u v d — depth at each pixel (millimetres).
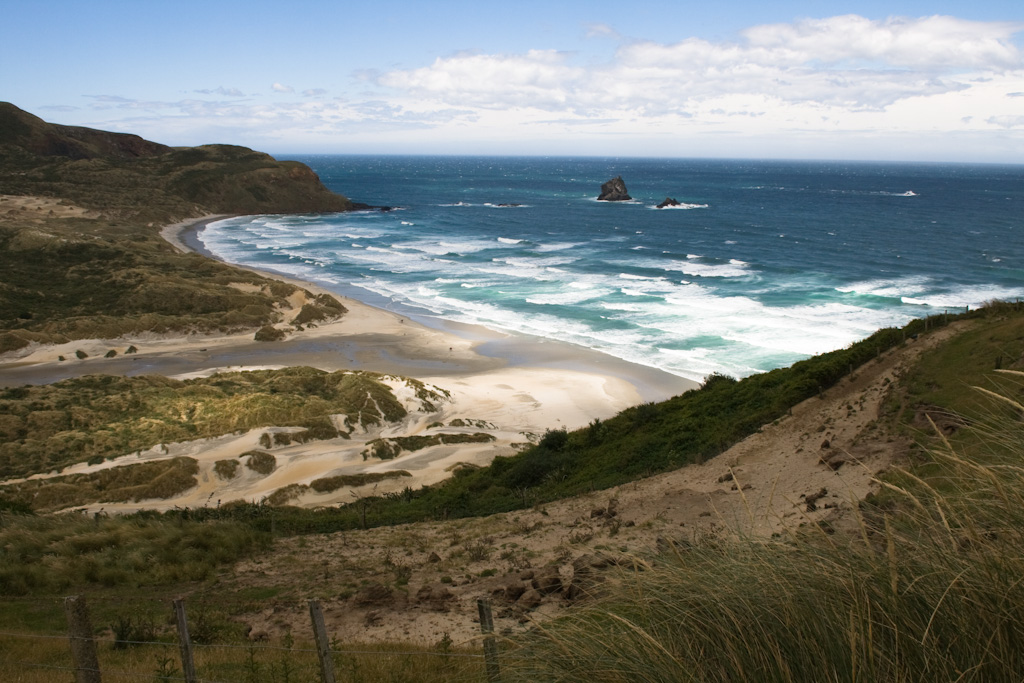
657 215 157500
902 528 3346
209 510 25594
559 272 87812
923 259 90875
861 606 2906
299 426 39375
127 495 29625
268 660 9469
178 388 46281
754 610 3098
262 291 74188
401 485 30828
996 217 143000
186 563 15445
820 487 15500
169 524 19125
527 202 199000
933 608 2770
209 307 68125
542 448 28672
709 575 3375
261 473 32531
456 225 143000
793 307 64375
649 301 69562
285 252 108750
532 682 3424
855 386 24484
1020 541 2854
